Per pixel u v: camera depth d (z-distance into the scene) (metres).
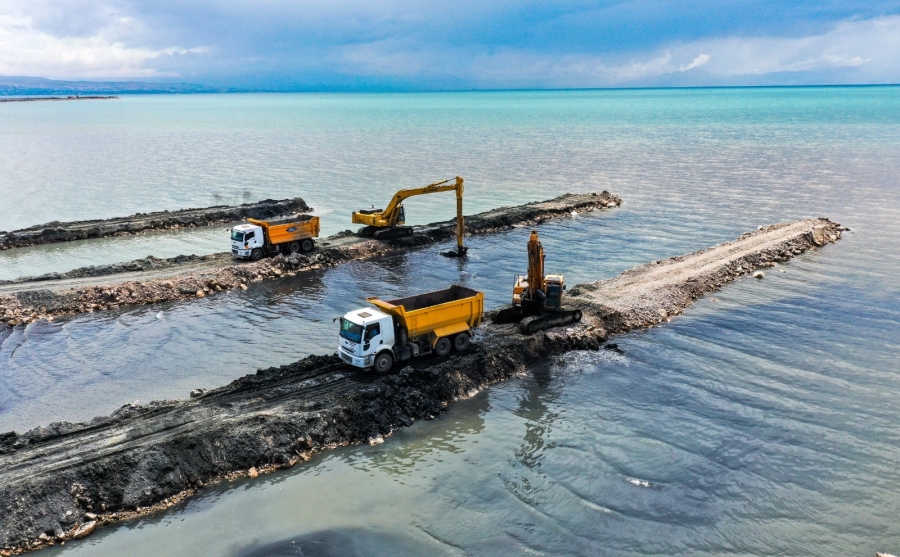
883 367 29.91
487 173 93.88
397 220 55.06
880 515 19.77
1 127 187.12
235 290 43.19
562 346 32.34
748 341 33.34
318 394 26.17
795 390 27.97
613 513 20.06
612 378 29.55
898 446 23.47
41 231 57.38
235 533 19.19
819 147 114.44
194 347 33.44
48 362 31.69
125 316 38.12
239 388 26.77
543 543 18.77
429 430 25.08
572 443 24.12
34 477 20.17
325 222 64.88
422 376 27.55
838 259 48.00
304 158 113.00
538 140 140.00
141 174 96.06
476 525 19.55
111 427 23.56
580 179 87.88
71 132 170.00
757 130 153.50
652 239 55.38
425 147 128.00
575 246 53.69
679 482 21.62
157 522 19.72
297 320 37.41
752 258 46.69
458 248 51.47
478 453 23.48
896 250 49.91
